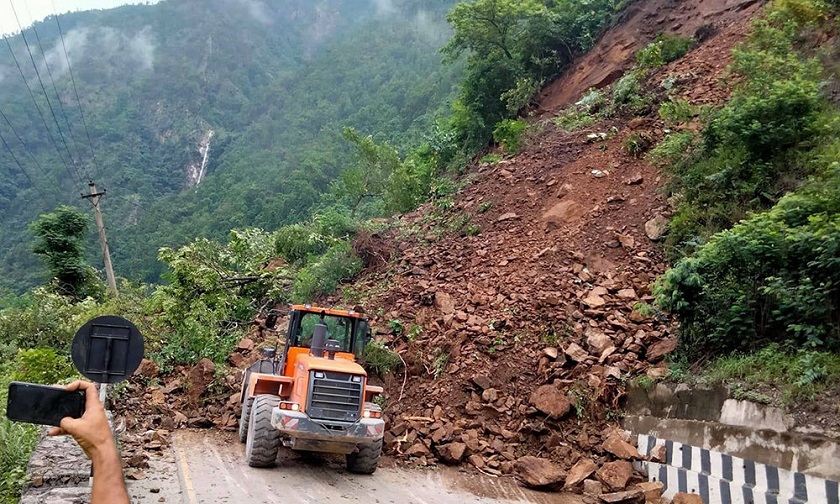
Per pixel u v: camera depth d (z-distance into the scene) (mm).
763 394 7105
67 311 16406
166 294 14156
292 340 9164
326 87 106938
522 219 14797
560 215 13984
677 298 8523
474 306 12055
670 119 15047
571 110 18781
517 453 8961
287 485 7547
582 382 9422
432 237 16094
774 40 13703
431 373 10711
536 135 18297
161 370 11695
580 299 11141
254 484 7445
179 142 119062
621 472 8016
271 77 161625
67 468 6488
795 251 7766
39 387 1901
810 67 12023
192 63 162250
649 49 18125
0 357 13672
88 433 1779
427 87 69750
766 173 10805
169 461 8203
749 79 12539
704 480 7258
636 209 13180
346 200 32656
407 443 9367
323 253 18500
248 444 8273
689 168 12656
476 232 15289
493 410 9531
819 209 8031
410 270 14766
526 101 21250
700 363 8461
